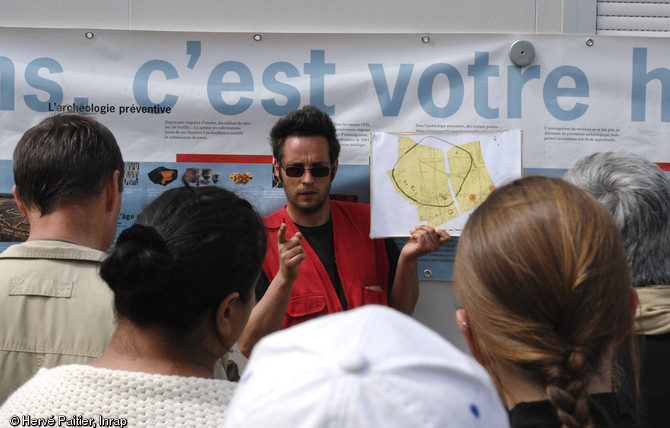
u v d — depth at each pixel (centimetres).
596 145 244
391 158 238
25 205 146
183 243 98
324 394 53
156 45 245
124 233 100
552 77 245
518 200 83
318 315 221
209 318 103
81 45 245
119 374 96
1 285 136
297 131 222
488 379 60
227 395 98
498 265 79
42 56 244
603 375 82
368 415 52
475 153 237
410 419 52
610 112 244
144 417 94
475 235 84
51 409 95
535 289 77
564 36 244
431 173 238
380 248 238
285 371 57
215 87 246
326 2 246
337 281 228
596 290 76
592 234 79
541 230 79
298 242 204
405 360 55
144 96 245
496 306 79
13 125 244
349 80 246
